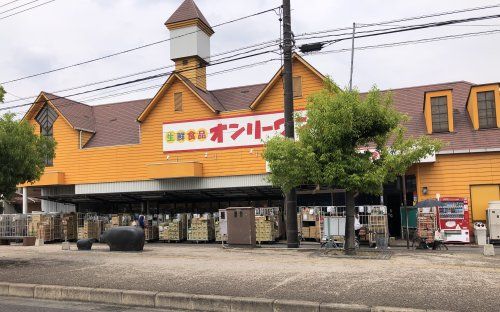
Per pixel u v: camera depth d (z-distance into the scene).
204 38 27.56
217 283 9.16
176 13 27.28
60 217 23.77
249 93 24.61
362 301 7.41
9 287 9.91
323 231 17.50
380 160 13.54
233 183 21.16
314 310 7.32
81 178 24.34
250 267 11.12
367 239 17.12
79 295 9.14
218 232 21.02
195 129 22.06
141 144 23.34
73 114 26.17
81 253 16.17
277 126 20.56
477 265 11.12
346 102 12.98
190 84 22.91
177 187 22.23
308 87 20.72
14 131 12.98
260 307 7.66
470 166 18.45
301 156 12.93
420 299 7.41
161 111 23.20
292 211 16.19
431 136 19.59
